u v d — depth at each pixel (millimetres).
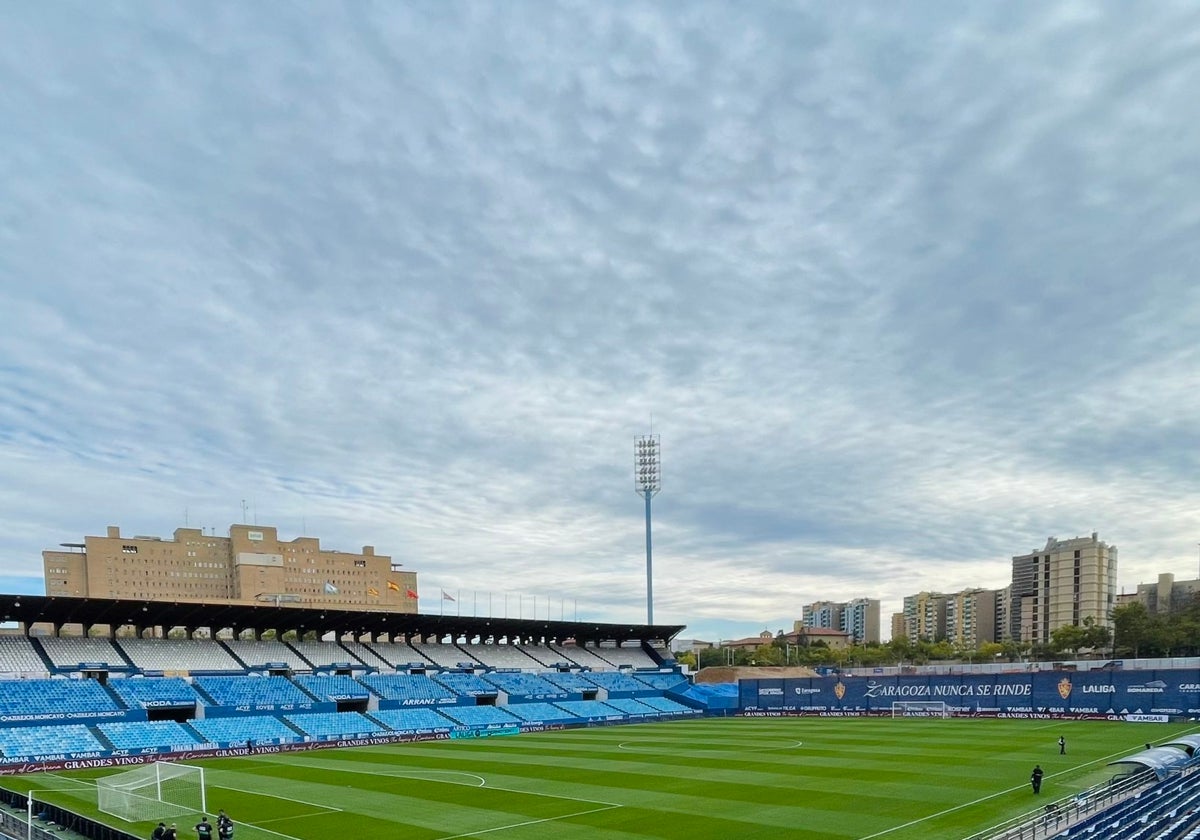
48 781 54906
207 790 51656
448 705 98375
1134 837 29078
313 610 96438
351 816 43312
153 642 94250
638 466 149375
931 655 189375
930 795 46562
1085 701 93750
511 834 38938
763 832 38500
